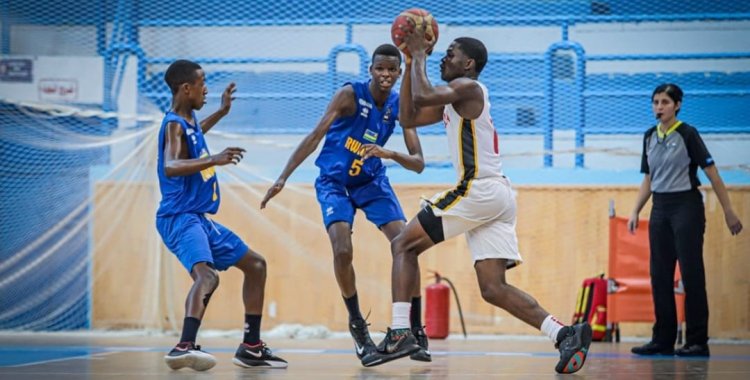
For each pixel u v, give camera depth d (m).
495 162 9.31
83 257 19.86
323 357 12.46
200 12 24.27
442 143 21.80
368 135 10.77
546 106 21.36
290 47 24.23
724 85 23.09
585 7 24.44
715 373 10.07
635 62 23.72
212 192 10.19
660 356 13.36
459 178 9.38
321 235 19.55
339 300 19.36
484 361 11.77
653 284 13.69
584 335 9.38
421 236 9.39
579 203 19.19
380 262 19.28
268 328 19.42
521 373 9.71
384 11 24.39
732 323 18.59
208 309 19.36
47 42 24.05
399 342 9.45
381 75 10.61
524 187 19.30
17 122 20.98
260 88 23.42
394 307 9.48
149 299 19.45
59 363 10.87
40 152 20.58
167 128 9.87
